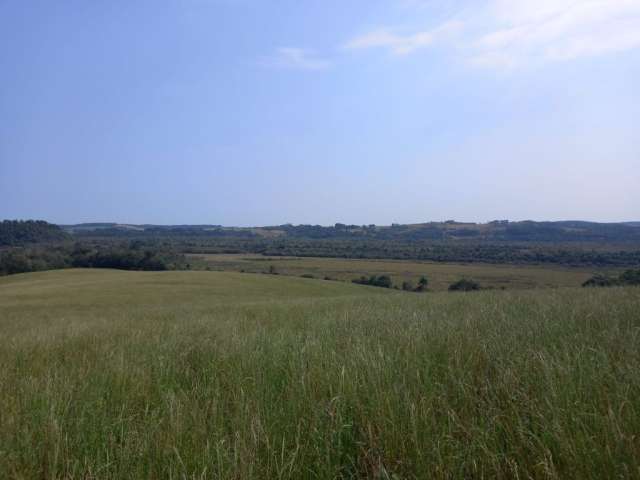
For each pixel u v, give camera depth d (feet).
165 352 21.56
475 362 15.87
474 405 12.48
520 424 10.52
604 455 9.11
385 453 10.43
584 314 24.25
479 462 9.86
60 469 10.91
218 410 13.06
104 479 10.18
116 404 14.21
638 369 12.74
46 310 104.73
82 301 125.39
